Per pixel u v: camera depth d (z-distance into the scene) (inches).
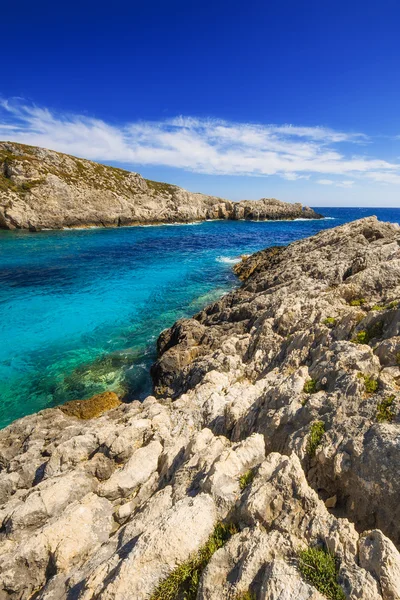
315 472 304.5
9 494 454.3
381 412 303.6
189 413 531.2
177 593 244.8
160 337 973.8
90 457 478.9
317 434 323.9
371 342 450.0
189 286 1619.1
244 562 232.2
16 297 1457.9
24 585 311.0
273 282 1151.0
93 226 4023.1
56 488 389.7
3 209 3363.7
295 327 669.3
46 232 3499.0
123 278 1769.2
